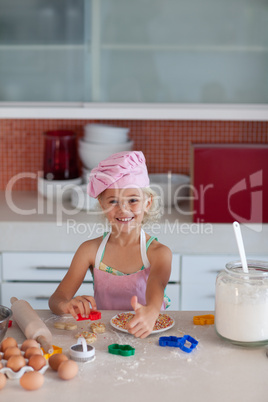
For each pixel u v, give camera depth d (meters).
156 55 2.65
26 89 2.69
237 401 1.10
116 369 1.22
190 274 2.55
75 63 2.67
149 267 1.74
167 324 1.44
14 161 3.03
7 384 1.16
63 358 1.20
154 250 1.73
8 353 1.23
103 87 2.68
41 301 2.56
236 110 2.65
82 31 2.64
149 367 1.23
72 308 1.49
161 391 1.14
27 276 2.55
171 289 2.56
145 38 2.64
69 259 2.54
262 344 1.33
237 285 1.33
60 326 1.44
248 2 2.60
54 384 1.16
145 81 2.67
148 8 2.62
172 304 2.57
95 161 2.75
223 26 2.62
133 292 1.74
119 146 2.74
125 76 2.67
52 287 2.55
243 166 2.49
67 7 2.62
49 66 2.67
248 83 2.66
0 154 3.02
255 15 2.61
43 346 1.29
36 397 1.11
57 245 2.54
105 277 1.76
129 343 1.35
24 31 2.64
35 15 2.63
